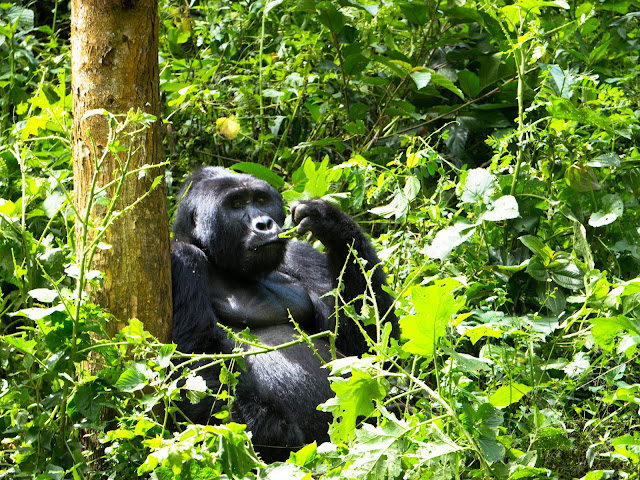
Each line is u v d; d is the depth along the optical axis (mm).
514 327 6211
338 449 4824
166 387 5016
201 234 7191
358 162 7469
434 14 9789
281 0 9867
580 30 9844
